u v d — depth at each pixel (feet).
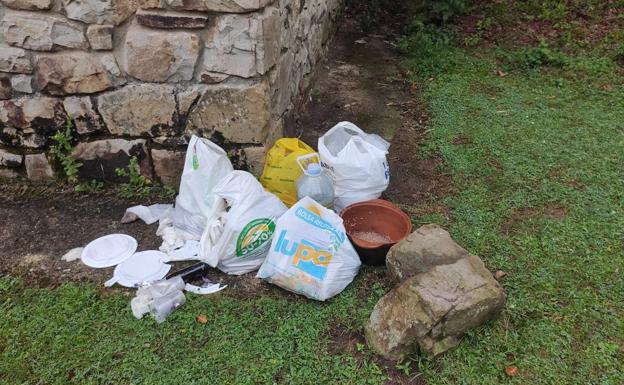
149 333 7.47
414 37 17.78
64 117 9.96
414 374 6.97
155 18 9.05
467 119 13.24
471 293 7.14
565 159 11.58
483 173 11.15
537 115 13.41
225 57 9.24
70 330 7.51
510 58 16.48
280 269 7.92
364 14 20.38
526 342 7.39
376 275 8.52
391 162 11.60
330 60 16.94
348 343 7.39
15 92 9.78
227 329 7.55
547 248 9.07
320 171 9.05
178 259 8.79
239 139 9.93
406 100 14.43
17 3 9.09
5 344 7.31
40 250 8.99
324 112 13.80
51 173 10.50
